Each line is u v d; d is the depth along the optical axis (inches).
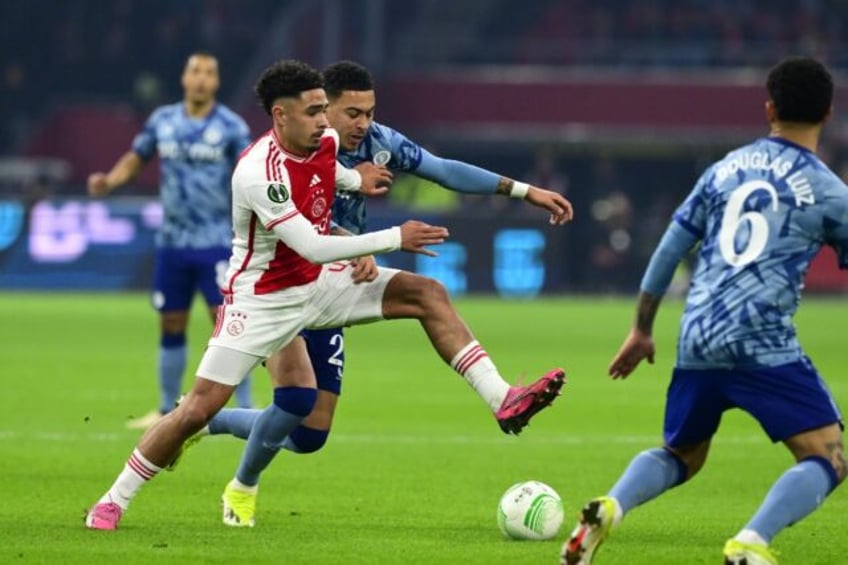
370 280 1184.2
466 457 1738.4
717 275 1000.2
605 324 3909.9
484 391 1160.8
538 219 4987.7
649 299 1044.5
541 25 6245.1
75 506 1348.4
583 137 5565.9
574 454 1775.3
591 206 5605.3
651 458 1012.5
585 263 5354.3
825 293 5310.0
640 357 1058.7
